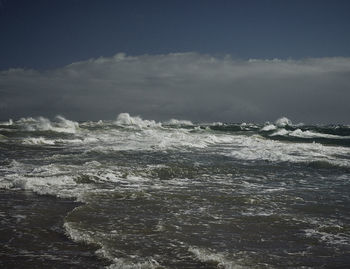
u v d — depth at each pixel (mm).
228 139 33688
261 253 6363
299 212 9203
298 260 6062
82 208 9078
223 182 13516
